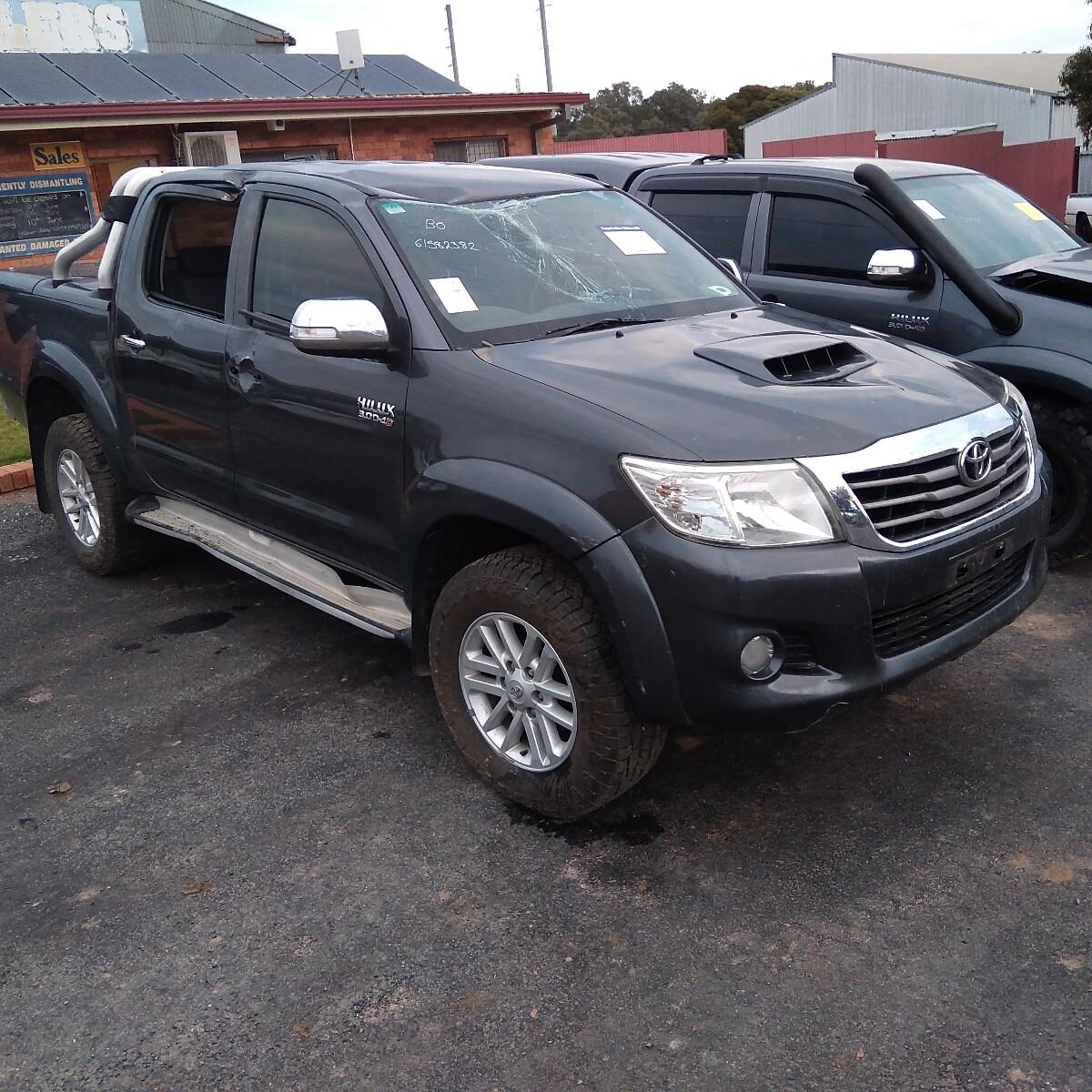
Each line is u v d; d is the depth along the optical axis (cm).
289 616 504
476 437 321
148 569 571
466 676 343
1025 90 3659
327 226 386
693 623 280
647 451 287
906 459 297
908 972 266
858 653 289
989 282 527
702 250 458
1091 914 284
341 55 1680
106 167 1421
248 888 307
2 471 718
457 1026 254
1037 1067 236
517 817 338
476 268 373
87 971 276
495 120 1822
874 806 337
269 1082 240
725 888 300
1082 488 500
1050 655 436
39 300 543
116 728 403
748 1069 238
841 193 576
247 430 411
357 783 360
